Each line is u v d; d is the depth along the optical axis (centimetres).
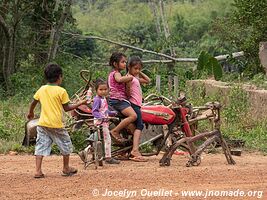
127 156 1114
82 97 1241
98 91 1044
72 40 3381
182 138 1047
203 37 5025
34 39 2961
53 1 2941
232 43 2680
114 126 1119
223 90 1781
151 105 1178
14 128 1427
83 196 811
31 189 855
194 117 1208
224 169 987
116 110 1103
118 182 888
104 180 904
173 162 1077
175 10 6288
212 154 1202
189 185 864
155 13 3641
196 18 5859
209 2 6284
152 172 960
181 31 5647
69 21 3084
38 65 2867
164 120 1101
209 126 1425
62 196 813
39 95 951
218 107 1054
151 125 1143
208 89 1922
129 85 1101
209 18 5872
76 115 1228
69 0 2917
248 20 2458
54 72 955
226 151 1061
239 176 927
